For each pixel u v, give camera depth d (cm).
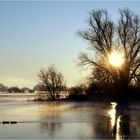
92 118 5291
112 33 8856
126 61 8788
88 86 10112
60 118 5300
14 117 5484
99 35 8869
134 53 8819
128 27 8831
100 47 8869
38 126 4325
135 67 8856
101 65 8969
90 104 9038
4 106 8525
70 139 3459
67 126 4316
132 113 6128
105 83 9250
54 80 11525
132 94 9206
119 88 8894
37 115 5816
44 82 11600
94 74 9212
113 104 8844
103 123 4612
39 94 11719
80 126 4312
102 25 8850
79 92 10925
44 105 8862
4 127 4247
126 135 3659
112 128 4141
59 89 11512
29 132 3862
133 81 9169
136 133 3778
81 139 3456
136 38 8850
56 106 8350
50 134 3734
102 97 10100
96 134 3725
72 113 6184
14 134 3741
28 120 4994
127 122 4728
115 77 8888
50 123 4647
